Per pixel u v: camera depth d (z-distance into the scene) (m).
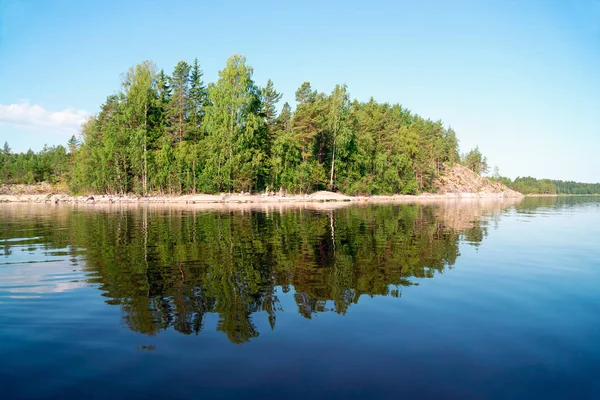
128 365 4.82
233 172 60.59
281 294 7.88
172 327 6.07
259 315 6.62
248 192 63.09
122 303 7.30
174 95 65.19
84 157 67.75
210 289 8.23
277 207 43.59
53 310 6.90
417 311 6.82
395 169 86.88
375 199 76.25
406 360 4.92
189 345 5.39
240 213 32.66
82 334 5.81
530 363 4.84
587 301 7.40
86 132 70.56
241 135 59.38
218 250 13.22
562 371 4.64
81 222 24.34
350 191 75.31
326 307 7.05
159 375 4.56
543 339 5.58
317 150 76.75
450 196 108.19
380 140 90.44
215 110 59.72
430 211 37.41
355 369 4.68
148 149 62.47
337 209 39.59
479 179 139.12
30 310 6.90
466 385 4.30
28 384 4.38
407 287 8.45
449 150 133.25
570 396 4.09
